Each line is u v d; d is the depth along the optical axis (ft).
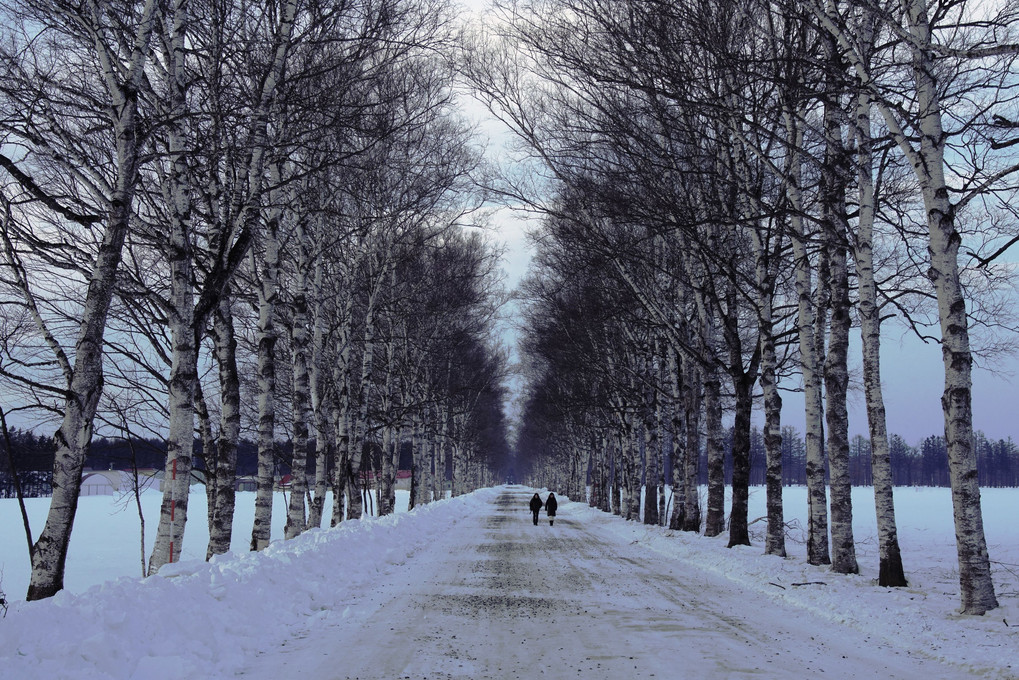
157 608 24.11
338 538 52.16
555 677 22.15
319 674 22.49
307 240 61.16
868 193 39.63
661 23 43.52
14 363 35.73
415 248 78.38
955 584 42.88
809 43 48.06
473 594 39.50
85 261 35.06
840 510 44.21
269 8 38.63
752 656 25.02
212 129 36.27
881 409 39.70
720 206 53.62
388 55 43.04
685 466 88.94
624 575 48.29
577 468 227.61
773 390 57.52
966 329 32.07
